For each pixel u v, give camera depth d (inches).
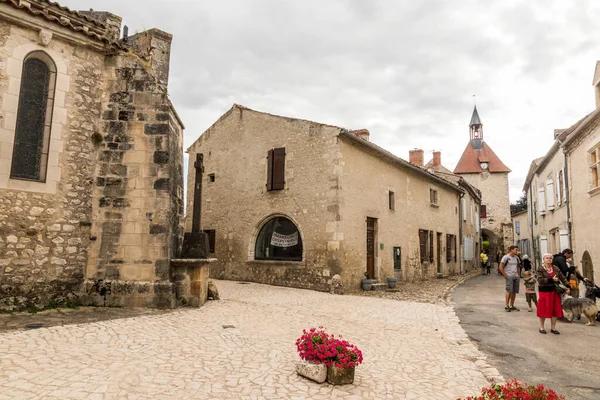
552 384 175.3
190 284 319.3
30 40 276.7
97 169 308.5
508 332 280.7
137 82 323.9
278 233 553.0
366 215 534.9
